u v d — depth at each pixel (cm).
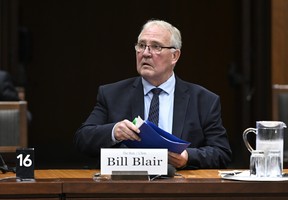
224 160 679
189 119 686
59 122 2095
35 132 2081
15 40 1568
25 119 859
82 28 2098
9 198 501
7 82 1116
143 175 527
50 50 2086
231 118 2091
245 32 1559
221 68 2102
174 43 684
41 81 2081
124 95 698
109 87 706
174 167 601
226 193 516
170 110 688
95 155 667
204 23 2105
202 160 653
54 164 1766
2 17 1562
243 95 1576
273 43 1380
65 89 2097
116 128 608
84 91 2105
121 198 509
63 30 2089
